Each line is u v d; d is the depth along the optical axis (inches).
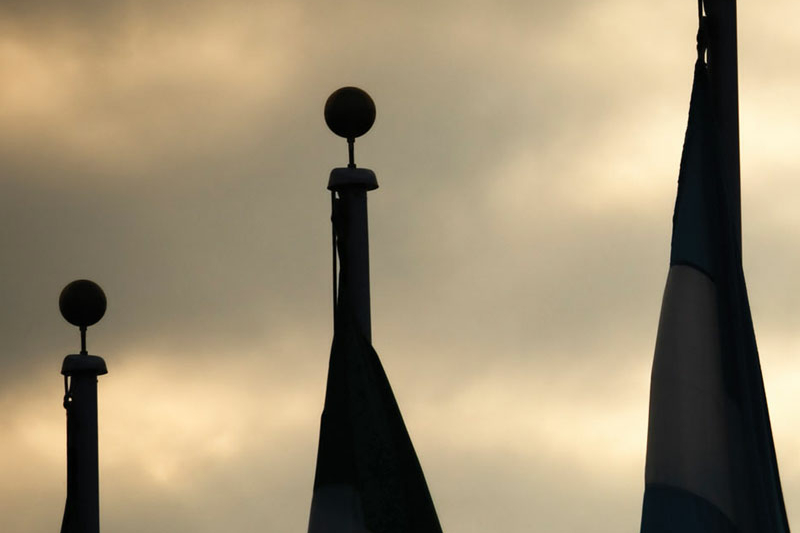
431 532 1840.6
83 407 2386.8
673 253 1718.8
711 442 1675.7
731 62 1768.0
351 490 1835.6
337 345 1877.5
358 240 1913.1
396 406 1881.2
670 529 1658.5
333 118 1945.1
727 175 1759.4
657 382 1700.3
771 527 1646.2
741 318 1695.4
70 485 2367.1
